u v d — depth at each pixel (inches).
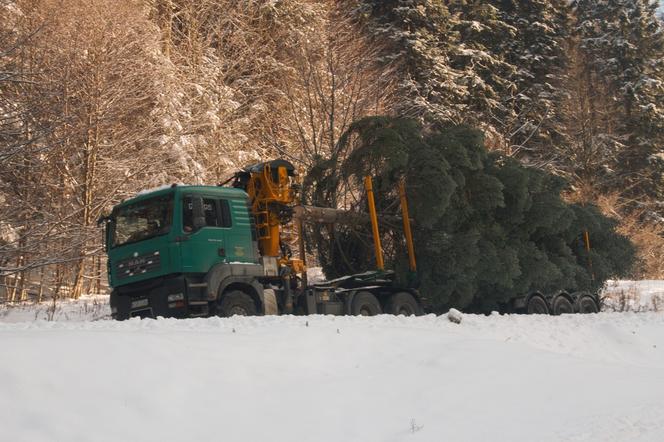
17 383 339.0
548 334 751.1
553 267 992.9
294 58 1617.9
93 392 350.9
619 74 2679.6
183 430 346.6
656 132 2605.8
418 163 888.9
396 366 502.0
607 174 2450.8
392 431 385.1
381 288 893.2
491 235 938.1
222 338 473.7
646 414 434.3
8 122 989.8
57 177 1184.2
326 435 369.4
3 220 999.6
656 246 2078.0
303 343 502.3
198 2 1667.1
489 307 999.6
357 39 1769.2
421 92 1907.0
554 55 2500.0
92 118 1170.0
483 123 2049.7
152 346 412.5
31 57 1055.6
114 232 735.7
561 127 2393.0
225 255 713.6
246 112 1651.1
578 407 446.6
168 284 686.5
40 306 1065.5
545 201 993.5
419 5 1968.5
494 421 408.5
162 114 1325.0
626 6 2792.8
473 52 2126.0
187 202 701.3
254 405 385.7
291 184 841.5
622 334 791.7
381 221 912.3
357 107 1581.0
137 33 1311.5
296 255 1046.4
